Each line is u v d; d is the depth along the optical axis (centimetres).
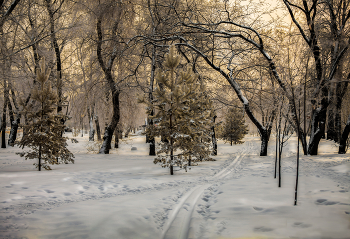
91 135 3669
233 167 1164
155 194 594
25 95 2292
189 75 938
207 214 435
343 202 448
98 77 2070
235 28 1817
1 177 756
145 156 1864
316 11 1524
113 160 1505
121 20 1877
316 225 344
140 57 2139
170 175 913
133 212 438
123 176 861
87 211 437
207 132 1240
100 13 1788
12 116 2714
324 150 1831
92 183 710
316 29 1317
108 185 695
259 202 485
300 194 535
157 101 925
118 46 1927
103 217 405
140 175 898
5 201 490
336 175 765
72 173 890
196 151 962
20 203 482
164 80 919
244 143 3550
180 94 885
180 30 1820
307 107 1098
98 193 604
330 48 1459
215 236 328
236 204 480
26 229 348
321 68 1123
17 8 1561
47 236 327
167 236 346
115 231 354
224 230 348
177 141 935
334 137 2319
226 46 1867
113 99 2091
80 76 2273
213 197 561
